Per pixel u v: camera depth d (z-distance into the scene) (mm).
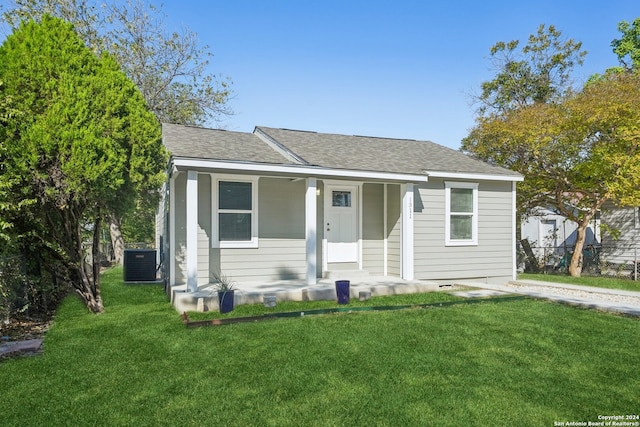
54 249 7445
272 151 9852
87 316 7227
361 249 10898
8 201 6031
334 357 4719
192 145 8836
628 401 3656
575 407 3543
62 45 6801
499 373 4277
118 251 20250
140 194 7699
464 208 11336
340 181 10664
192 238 7836
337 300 8078
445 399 3662
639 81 12938
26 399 3680
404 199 10266
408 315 6836
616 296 9352
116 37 19672
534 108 14336
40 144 6062
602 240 16641
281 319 6625
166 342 5391
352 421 3268
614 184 12023
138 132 7090
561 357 4781
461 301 8227
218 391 3818
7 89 6168
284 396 3713
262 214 9766
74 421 3275
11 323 6828
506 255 11820
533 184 14555
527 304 7887
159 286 11430
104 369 4422
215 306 7367
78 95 6426
